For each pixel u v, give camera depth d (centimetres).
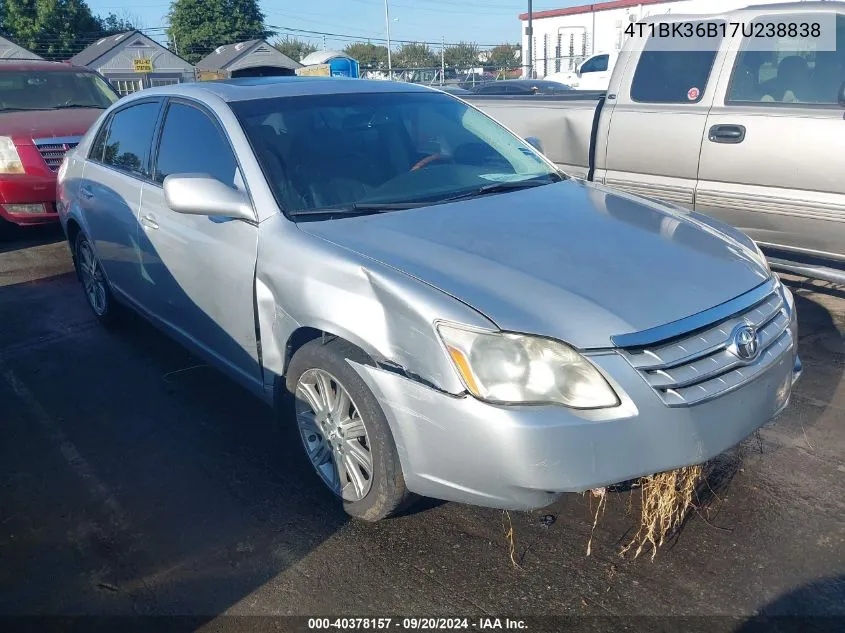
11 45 4197
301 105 401
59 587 294
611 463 259
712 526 313
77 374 482
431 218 339
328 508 335
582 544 306
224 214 345
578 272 291
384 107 423
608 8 3141
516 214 347
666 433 263
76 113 884
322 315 306
